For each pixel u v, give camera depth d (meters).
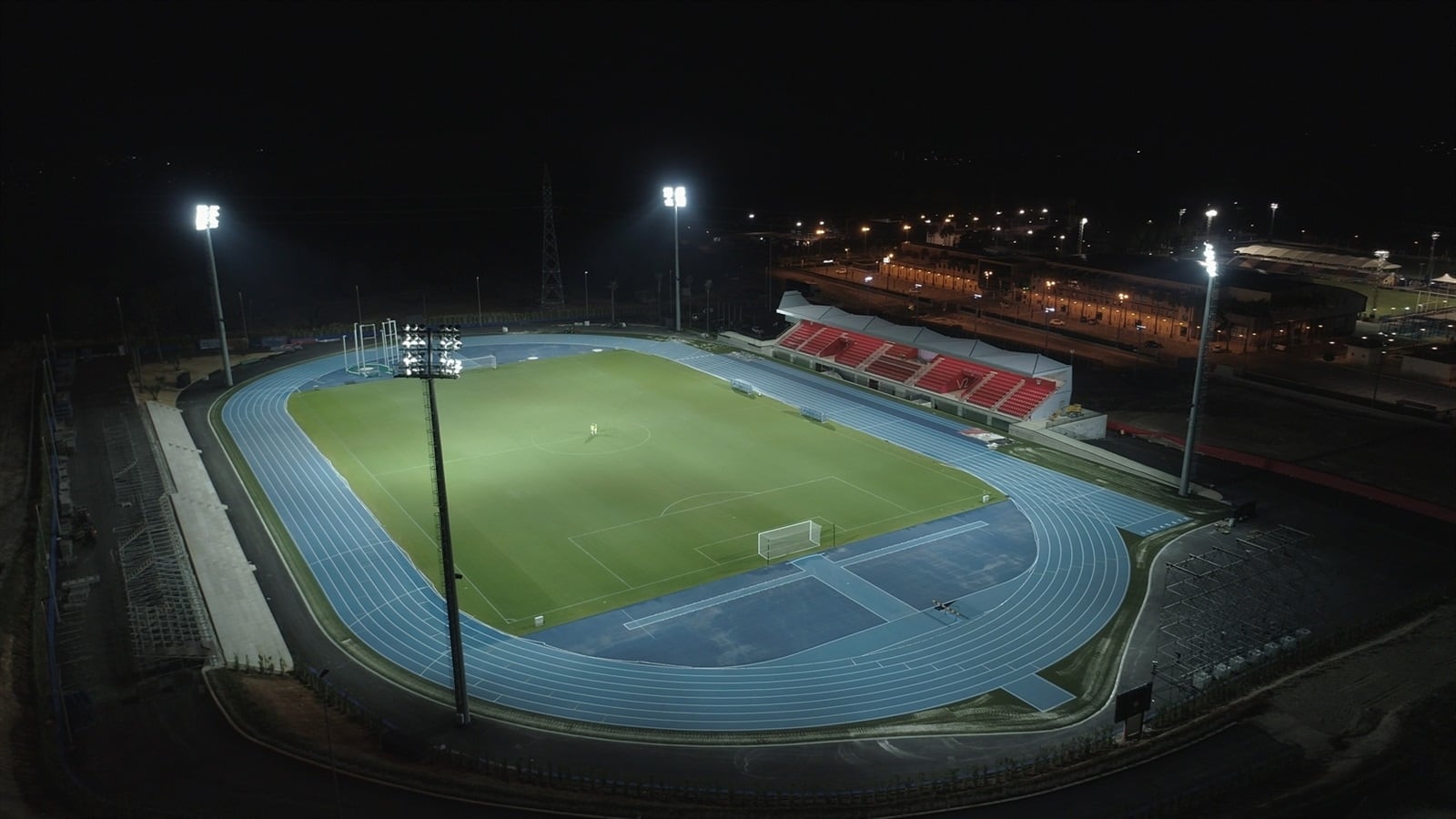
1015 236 181.50
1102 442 72.44
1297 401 84.38
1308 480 64.69
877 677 42.19
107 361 95.44
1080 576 51.22
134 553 51.91
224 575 50.75
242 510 59.62
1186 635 45.22
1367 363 95.62
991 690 41.28
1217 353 100.88
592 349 101.31
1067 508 60.06
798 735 38.06
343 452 69.81
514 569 51.94
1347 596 48.88
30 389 84.31
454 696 40.44
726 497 61.56
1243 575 51.03
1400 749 34.56
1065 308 120.38
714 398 83.62
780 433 74.12
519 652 44.06
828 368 92.38
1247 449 71.62
